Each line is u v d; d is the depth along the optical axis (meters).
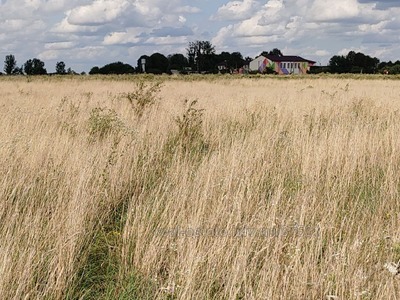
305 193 5.73
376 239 4.71
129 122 10.65
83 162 6.85
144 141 8.84
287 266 4.22
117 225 5.58
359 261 4.29
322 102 14.40
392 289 3.75
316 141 8.28
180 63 99.62
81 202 5.37
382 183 6.60
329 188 6.32
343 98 15.65
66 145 7.84
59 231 4.68
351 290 3.76
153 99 13.14
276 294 3.80
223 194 5.59
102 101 15.88
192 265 4.16
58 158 7.21
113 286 4.25
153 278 4.22
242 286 4.05
